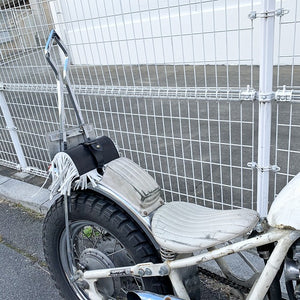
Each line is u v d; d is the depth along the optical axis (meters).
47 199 3.24
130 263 1.79
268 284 1.27
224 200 2.87
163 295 1.56
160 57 4.61
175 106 4.93
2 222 3.15
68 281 1.99
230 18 4.46
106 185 1.67
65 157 1.66
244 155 3.55
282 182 3.02
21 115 4.04
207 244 1.38
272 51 1.67
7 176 3.89
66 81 1.74
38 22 2.72
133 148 3.96
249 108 4.60
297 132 3.86
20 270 2.52
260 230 1.40
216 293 2.08
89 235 1.93
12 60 3.09
